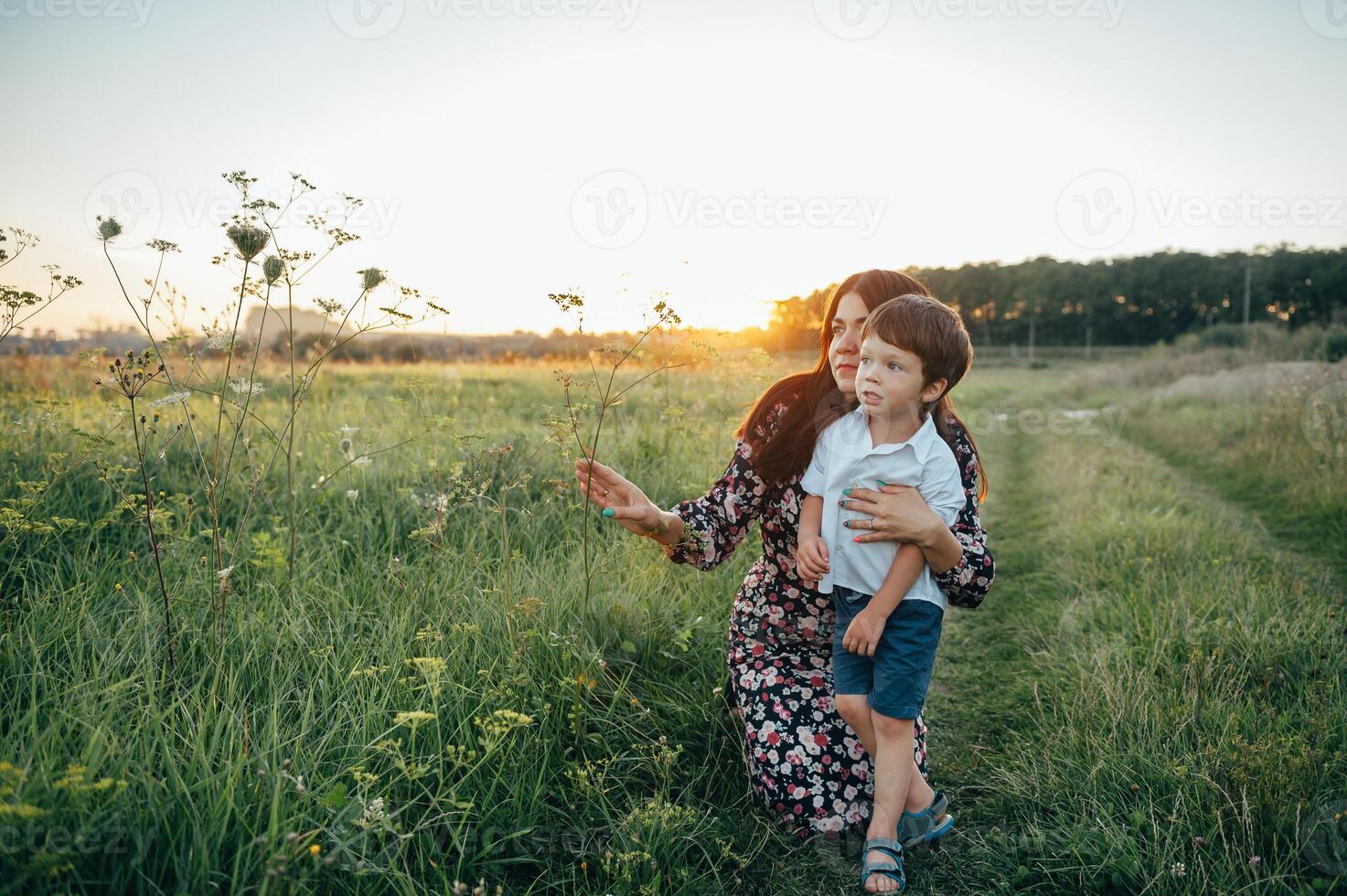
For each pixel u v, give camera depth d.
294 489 3.76
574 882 1.89
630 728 2.41
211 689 2.06
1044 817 2.29
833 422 2.24
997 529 6.18
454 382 6.04
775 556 2.42
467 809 1.83
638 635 2.82
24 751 1.68
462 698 2.21
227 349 2.50
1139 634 3.37
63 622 2.41
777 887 2.02
